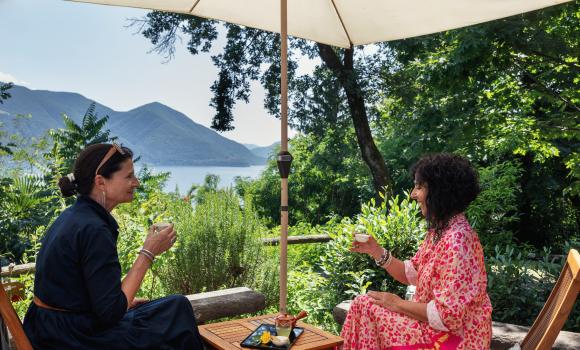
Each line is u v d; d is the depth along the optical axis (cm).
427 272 255
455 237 246
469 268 243
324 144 1836
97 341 232
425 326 248
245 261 531
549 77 941
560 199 1566
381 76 1361
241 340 277
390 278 521
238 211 548
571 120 907
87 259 227
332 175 2561
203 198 562
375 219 538
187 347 258
